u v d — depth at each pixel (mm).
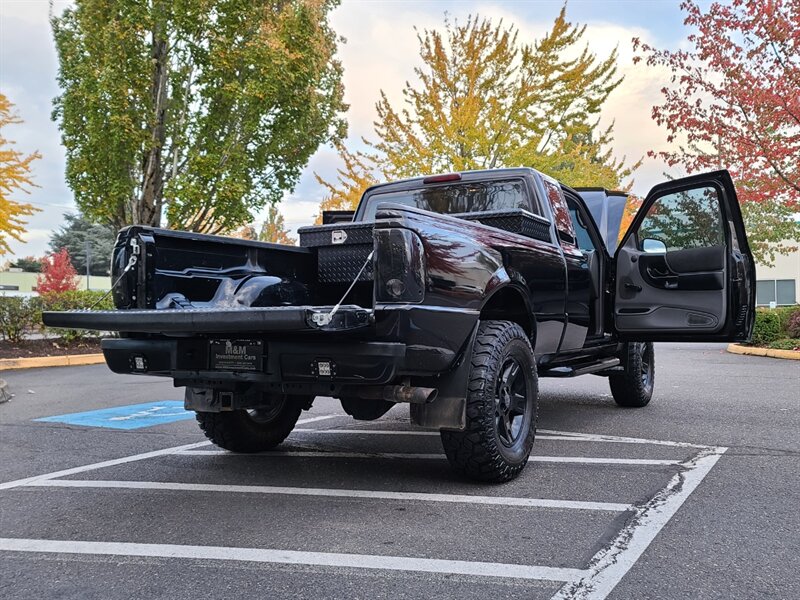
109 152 12703
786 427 5500
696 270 5340
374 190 5875
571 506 3430
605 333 5887
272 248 4215
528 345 4160
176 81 13203
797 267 34781
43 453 4922
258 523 3221
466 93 16359
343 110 16203
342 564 2691
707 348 17250
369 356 3170
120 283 3631
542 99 16172
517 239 4305
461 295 3547
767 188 12758
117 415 6750
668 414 6316
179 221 13203
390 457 4699
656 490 3703
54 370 12000
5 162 19953
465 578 2545
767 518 3215
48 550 2902
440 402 3635
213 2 12578
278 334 3396
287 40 13156
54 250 64625
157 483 4000
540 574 2576
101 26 12531
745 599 2357
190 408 4121
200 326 3217
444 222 3613
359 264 4289
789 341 13914
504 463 3805
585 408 6781
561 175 17359
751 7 11992
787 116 12211
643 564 2666
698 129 12969
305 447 5082
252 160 13656
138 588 2496
